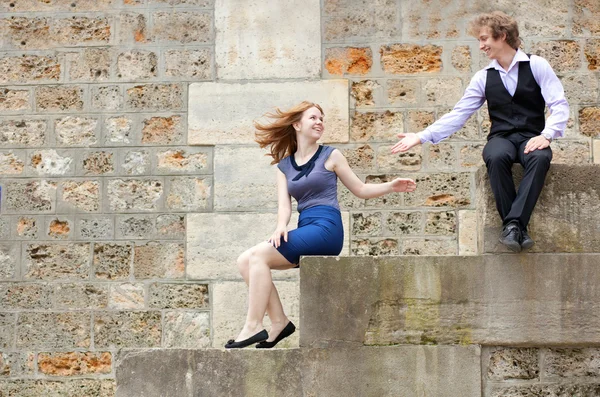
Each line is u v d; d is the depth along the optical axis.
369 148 7.41
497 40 5.57
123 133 7.54
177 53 7.61
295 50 7.55
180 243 7.38
